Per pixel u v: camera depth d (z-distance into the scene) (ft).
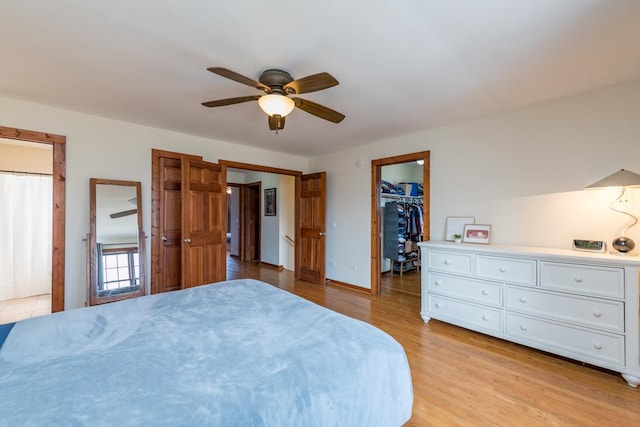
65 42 5.83
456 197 10.87
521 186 9.29
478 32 5.47
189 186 11.14
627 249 6.98
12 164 13.07
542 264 7.66
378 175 14.03
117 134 10.68
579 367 7.17
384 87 7.84
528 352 7.97
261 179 21.94
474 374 6.86
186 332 4.39
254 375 3.21
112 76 7.29
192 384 3.02
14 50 6.12
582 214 8.17
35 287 13.21
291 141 13.70
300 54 6.23
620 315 6.55
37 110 9.18
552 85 7.72
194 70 6.98
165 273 11.85
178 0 4.63
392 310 11.52
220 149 13.65
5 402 2.67
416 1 4.65
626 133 7.51
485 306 8.73
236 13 4.95
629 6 4.72
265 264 21.48
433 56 6.31
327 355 3.67
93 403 2.68
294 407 2.95
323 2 4.67
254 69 6.86
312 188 16.44
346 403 3.32
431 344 8.46
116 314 5.14
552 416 5.43
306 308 5.47
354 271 14.88
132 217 10.84
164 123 11.00
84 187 10.04
